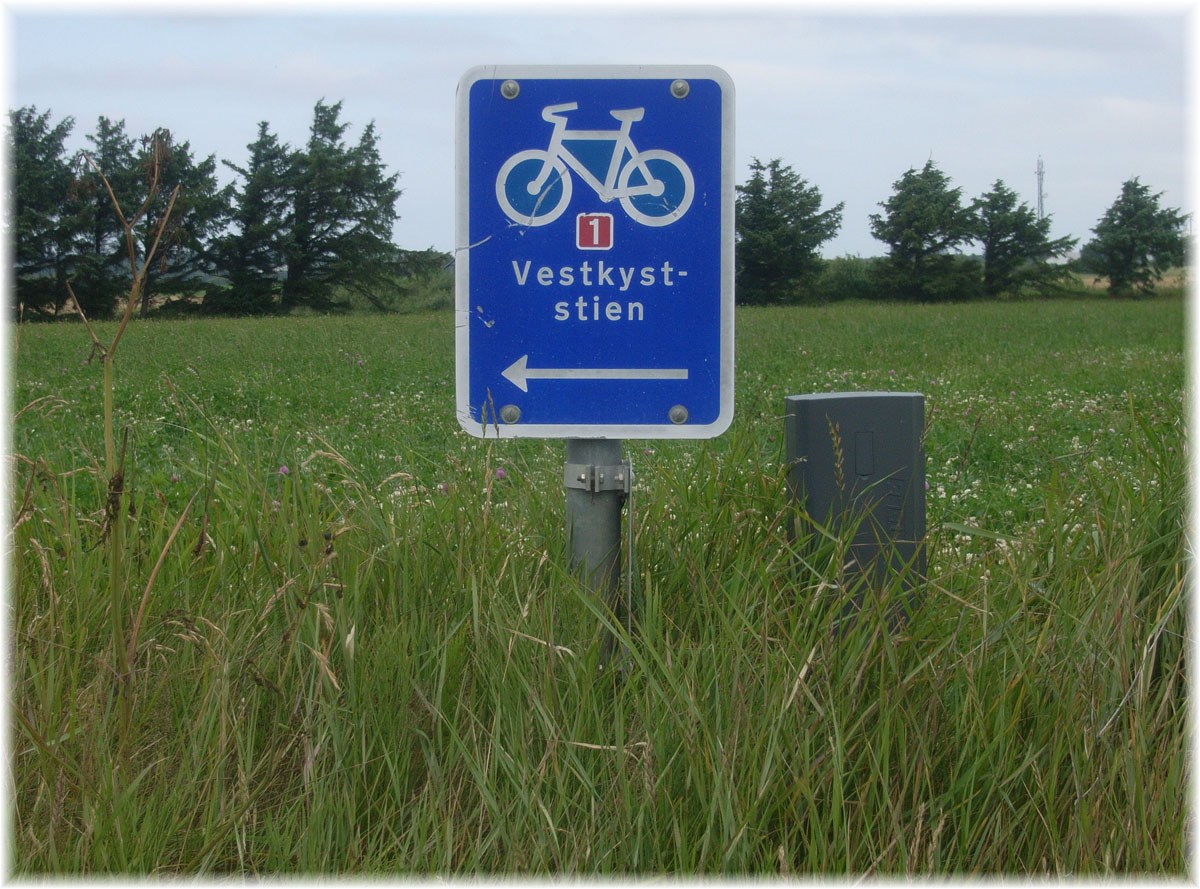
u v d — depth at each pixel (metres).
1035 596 2.96
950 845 2.24
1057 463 3.74
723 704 2.41
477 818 2.35
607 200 2.82
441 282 59.50
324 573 2.90
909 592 2.76
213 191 51.44
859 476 2.95
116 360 16.81
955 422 8.06
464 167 2.82
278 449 4.48
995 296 61.62
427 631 2.75
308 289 55.47
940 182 61.41
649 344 2.85
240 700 2.58
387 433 7.69
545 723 2.36
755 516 3.25
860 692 2.49
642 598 2.96
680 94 2.80
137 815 2.24
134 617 2.79
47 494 3.53
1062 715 2.45
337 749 2.34
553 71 2.80
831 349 21.75
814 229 58.28
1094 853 2.24
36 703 2.55
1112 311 40.19
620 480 2.89
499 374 2.86
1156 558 2.90
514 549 3.13
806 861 2.18
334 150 57.00
